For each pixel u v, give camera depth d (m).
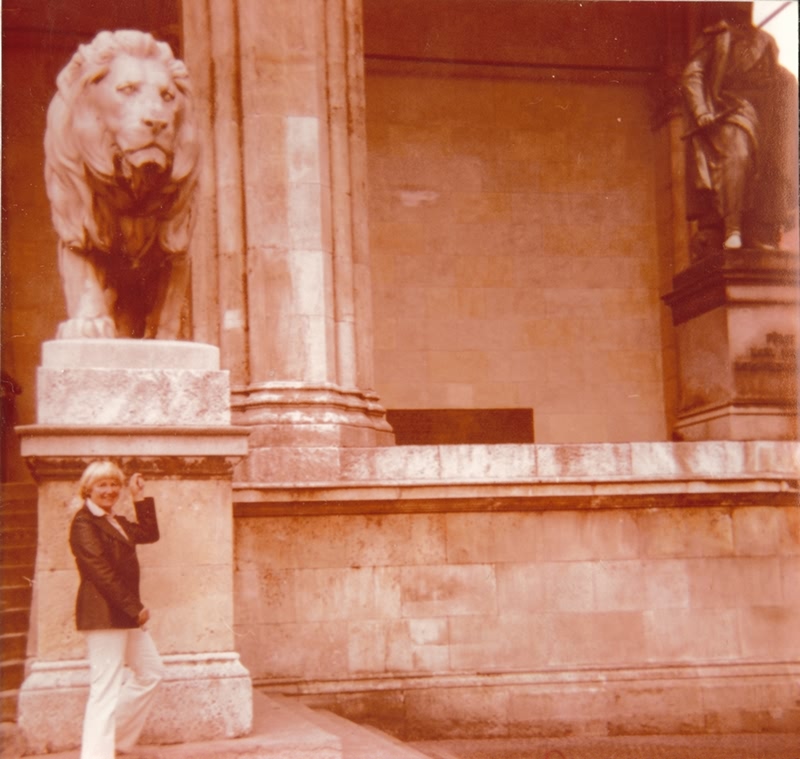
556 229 18.56
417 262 18.14
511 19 18.33
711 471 12.97
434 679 12.29
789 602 12.88
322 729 9.19
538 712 12.34
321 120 13.03
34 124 14.09
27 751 8.22
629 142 18.73
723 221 14.26
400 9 17.98
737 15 14.76
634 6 18.50
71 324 8.90
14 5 13.84
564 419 18.28
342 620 12.25
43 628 8.41
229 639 8.72
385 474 12.45
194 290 12.79
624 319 18.58
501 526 12.60
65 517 8.51
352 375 12.96
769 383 13.60
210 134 12.94
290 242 12.73
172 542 8.69
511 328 18.30
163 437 8.66
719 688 12.60
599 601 12.64
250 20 12.92
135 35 8.83
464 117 18.48
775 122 14.50
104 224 8.94
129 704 8.03
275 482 12.12
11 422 13.20
